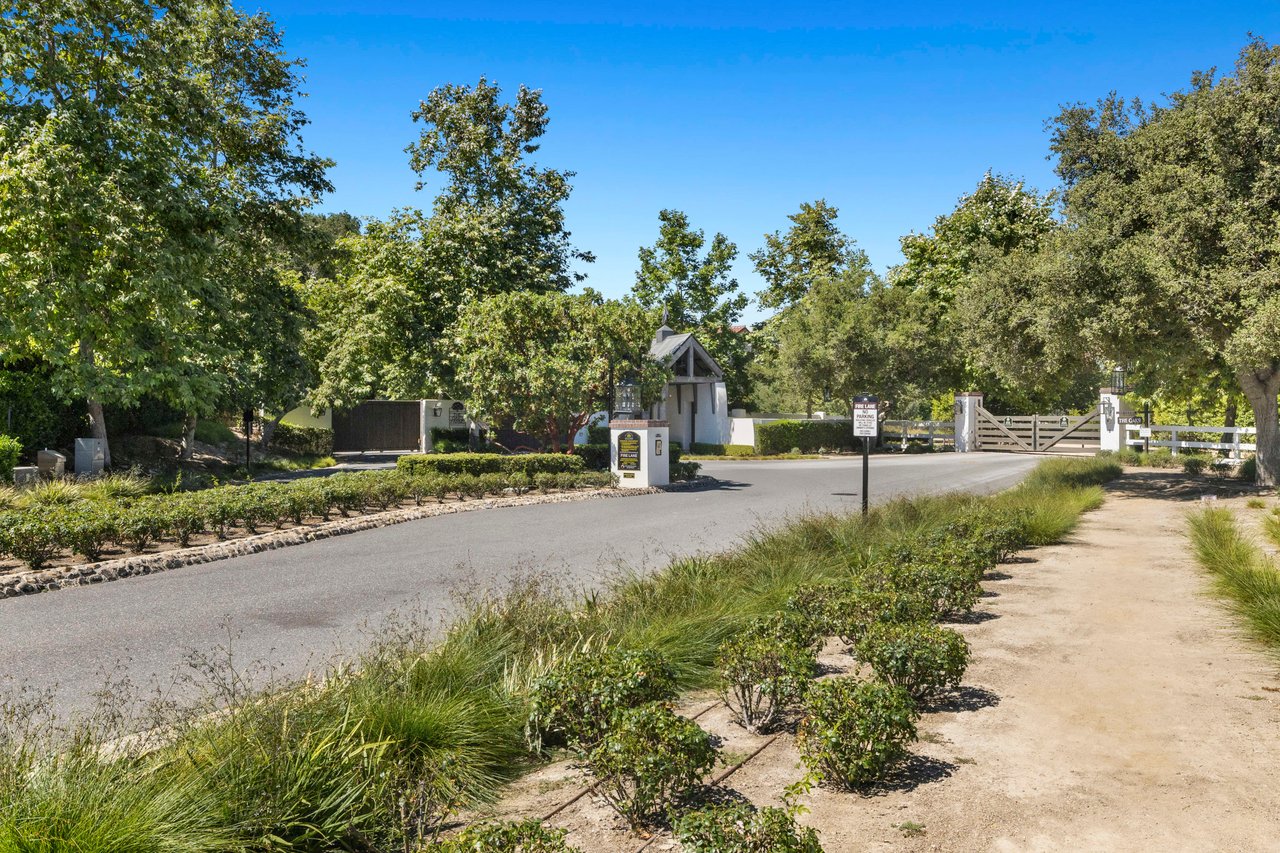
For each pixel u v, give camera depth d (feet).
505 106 125.29
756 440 123.65
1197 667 20.58
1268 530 39.45
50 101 62.44
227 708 15.98
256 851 11.36
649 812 13.15
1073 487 61.57
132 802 11.22
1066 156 65.46
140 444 85.05
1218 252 54.49
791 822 10.86
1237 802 13.10
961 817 12.78
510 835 10.30
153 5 68.59
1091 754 15.24
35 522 32.40
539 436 80.89
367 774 12.76
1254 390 61.93
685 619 22.53
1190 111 57.31
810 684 16.06
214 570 34.45
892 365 128.67
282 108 90.94
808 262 171.32
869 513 42.60
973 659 21.52
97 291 57.77
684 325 166.61
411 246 110.83
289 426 126.82
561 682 15.56
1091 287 56.80
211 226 69.26
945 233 137.18
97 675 20.67
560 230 125.39
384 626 25.45
